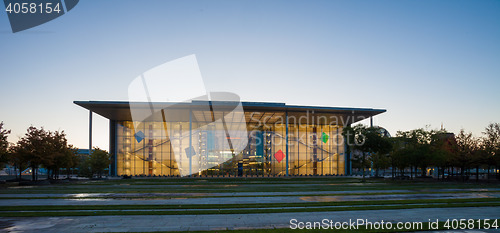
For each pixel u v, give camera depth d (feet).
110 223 46.68
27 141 146.51
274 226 44.80
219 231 41.37
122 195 86.28
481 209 60.64
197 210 57.93
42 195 86.12
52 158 147.54
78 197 80.84
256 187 118.62
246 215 53.42
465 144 174.29
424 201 71.97
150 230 42.14
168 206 63.05
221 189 107.86
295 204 66.49
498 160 162.91
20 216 51.88
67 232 40.98
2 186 126.00
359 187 118.83
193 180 173.58
